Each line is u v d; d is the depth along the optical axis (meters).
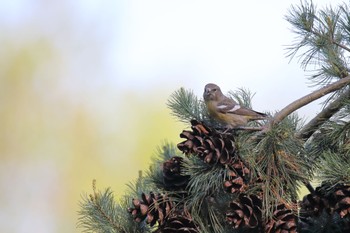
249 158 9.98
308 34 10.21
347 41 10.22
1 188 15.60
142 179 10.16
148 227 10.11
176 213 10.02
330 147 10.09
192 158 10.03
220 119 10.19
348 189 9.93
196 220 10.02
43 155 15.94
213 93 10.20
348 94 10.09
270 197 9.96
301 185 10.02
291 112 10.05
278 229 9.95
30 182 15.59
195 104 10.19
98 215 10.09
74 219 15.29
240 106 10.20
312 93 10.06
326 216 10.11
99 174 15.27
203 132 9.97
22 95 16.77
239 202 9.95
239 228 10.02
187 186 10.05
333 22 10.20
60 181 15.52
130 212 10.02
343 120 10.09
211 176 9.98
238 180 9.95
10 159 16.08
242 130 10.02
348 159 10.01
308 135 10.11
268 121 10.05
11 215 15.52
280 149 10.00
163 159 10.21
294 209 9.99
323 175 9.95
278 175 9.98
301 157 10.03
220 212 10.04
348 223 10.09
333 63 10.19
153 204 10.02
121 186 14.86
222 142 9.95
